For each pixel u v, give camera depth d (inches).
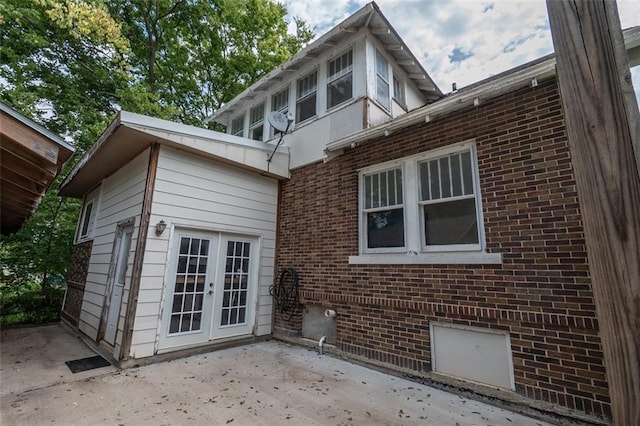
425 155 184.9
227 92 602.2
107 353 199.3
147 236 193.9
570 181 133.4
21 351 207.3
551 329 130.2
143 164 213.9
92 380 157.5
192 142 213.9
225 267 233.3
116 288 217.5
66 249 377.4
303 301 232.5
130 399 136.0
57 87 407.5
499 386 139.5
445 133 176.4
